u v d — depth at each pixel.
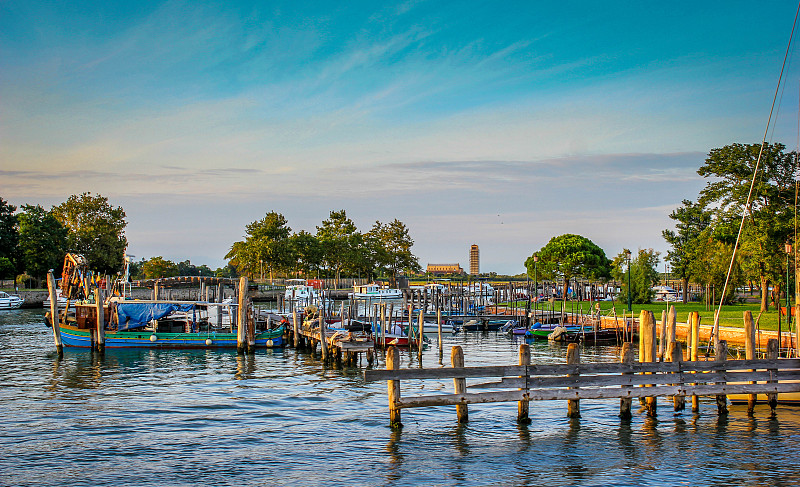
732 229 61.97
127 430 22.77
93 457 19.70
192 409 26.00
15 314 80.00
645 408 24.88
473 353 46.09
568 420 23.33
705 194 65.62
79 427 23.11
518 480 17.69
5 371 35.78
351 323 53.88
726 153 62.00
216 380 32.94
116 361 39.66
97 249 117.00
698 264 64.75
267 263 131.50
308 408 26.17
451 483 17.50
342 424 23.45
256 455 19.91
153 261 154.88
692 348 26.11
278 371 35.97
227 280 100.44
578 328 54.12
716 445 20.33
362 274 161.25
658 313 63.25
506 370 21.12
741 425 22.28
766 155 60.19
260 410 25.83
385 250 160.75
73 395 28.91
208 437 21.88
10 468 18.67
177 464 19.08
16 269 103.31
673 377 21.61
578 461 19.11
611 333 53.59
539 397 21.14
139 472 18.39
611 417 23.72
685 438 21.08
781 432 21.45
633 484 17.34
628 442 20.78
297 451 20.28
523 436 21.58
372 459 19.47
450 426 22.95
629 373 21.50
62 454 19.98
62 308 79.31
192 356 41.84
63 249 109.75
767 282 56.22
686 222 79.69
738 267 59.50
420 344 42.44
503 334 61.19
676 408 23.91
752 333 23.31
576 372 21.28
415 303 88.69
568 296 111.94
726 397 23.70
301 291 95.38
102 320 43.00
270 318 52.62
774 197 59.62
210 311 58.06
